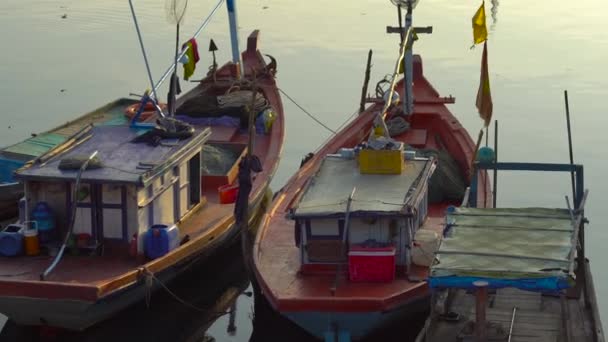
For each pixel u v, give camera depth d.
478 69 32.72
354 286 15.27
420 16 40.03
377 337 15.69
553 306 14.66
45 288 15.20
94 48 35.19
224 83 25.83
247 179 17.53
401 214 15.07
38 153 20.84
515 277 12.51
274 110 24.20
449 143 22.39
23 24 39.00
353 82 31.36
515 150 25.52
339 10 41.59
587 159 24.86
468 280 12.59
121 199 16.58
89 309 15.51
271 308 17.47
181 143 18.22
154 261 16.30
